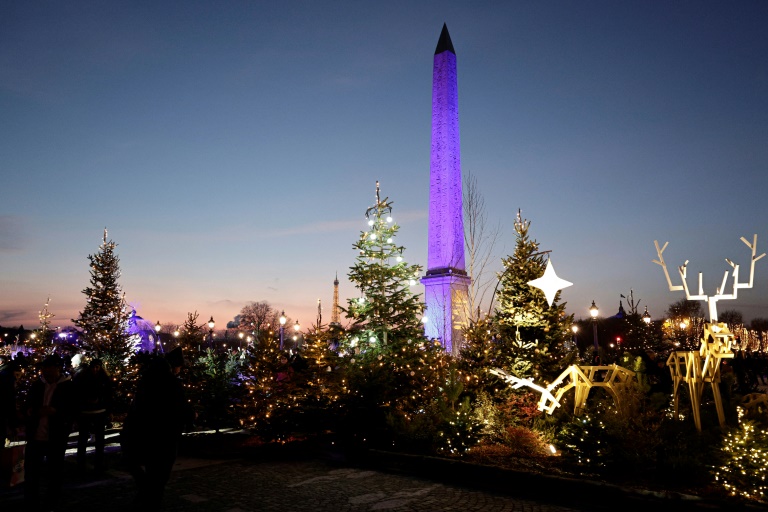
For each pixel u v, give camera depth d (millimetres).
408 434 11750
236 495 9062
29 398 7941
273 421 13234
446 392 13125
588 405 13055
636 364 14852
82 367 10625
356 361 14391
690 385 10242
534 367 14625
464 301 22812
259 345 13992
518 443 11820
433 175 24578
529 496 8922
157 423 7020
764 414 10164
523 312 15289
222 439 14734
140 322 25609
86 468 11172
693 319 45281
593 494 8477
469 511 8164
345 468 11156
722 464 8672
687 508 7672
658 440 9578
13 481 9453
